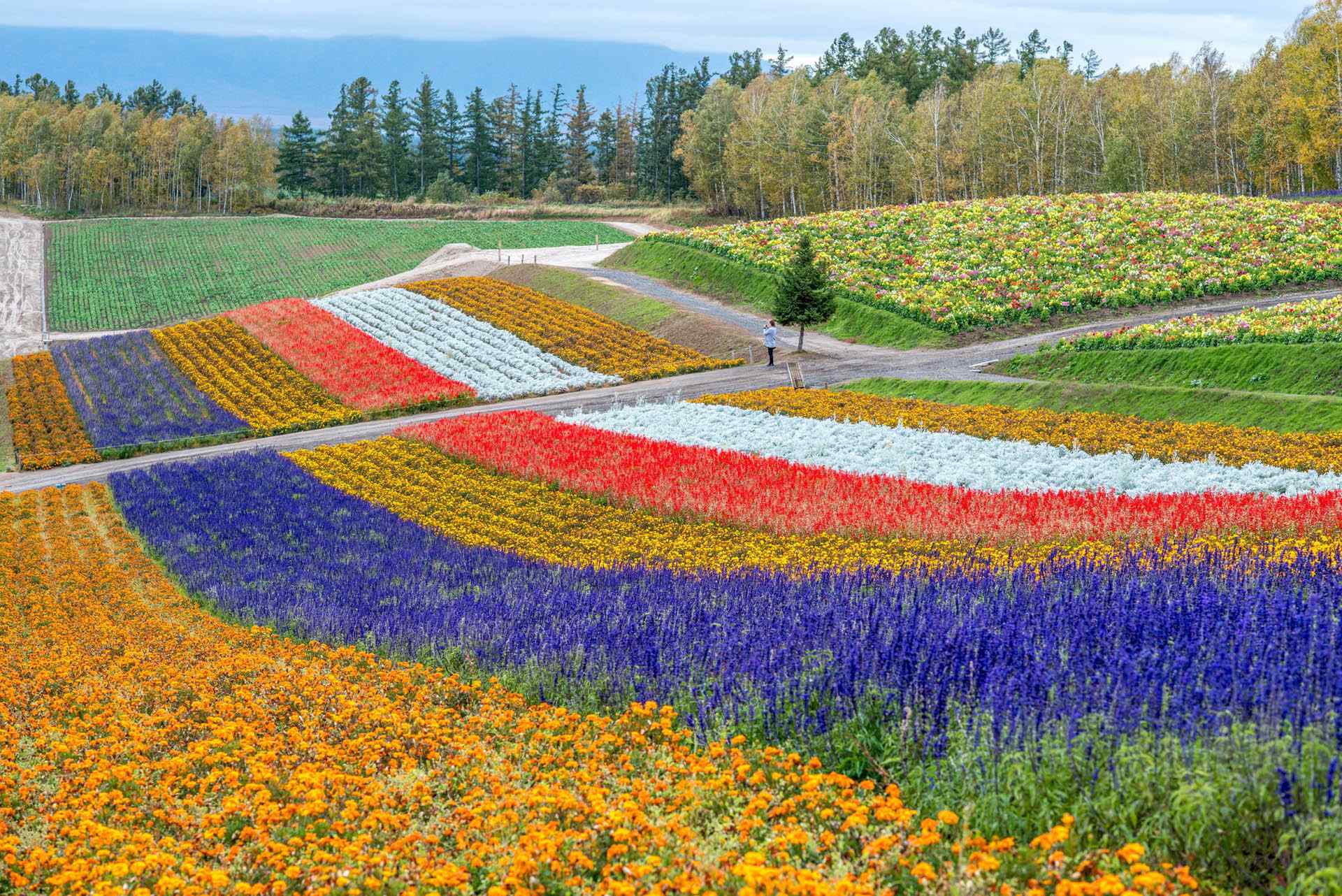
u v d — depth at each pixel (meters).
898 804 8.19
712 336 57.50
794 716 10.62
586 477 32.81
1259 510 21.44
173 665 17.23
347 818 9.33
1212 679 9.32
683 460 33.69
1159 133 103.75
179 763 11.40
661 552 25.06
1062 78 110.44
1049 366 43.75
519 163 170.88
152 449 47.56
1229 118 104.94
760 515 26.69
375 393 53.03
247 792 10.34
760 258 69.31
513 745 11.32
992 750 8.71
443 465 38.22
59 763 12.62
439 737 11.72
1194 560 16.08
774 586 17.28
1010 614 12.55
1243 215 68.75
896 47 163.00
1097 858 7.34
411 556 26.95
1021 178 111.31
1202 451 29.75
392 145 168.00
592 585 21.30
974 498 25.89
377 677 15.20
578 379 52.72
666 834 8.14
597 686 12.85
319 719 12.85
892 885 7.31
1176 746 8.13
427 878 7.85
